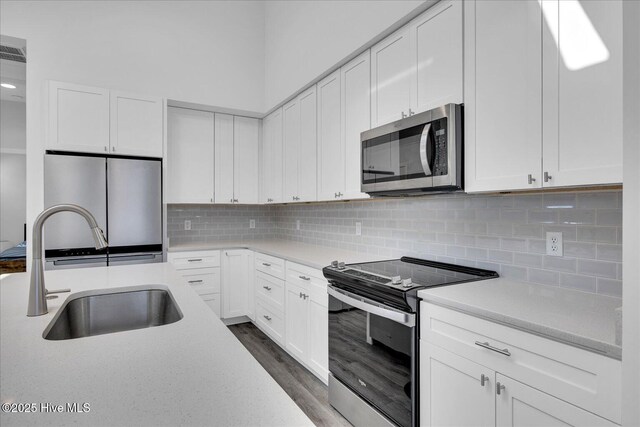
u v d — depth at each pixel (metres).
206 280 3.46
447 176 1.67
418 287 1.60
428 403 1.51
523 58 1.42
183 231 3.95
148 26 3.51
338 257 2.70
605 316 1.18
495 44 1.53
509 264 1.81
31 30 3.04
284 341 2.89
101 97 3.09
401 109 2.05
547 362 1.09
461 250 2.07
